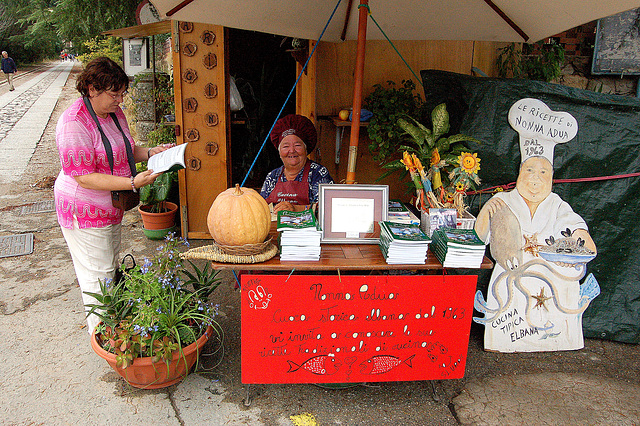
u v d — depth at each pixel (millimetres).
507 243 3104
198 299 2742
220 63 4516
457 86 3248
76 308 3566
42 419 2418
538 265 3113
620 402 2650
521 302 3113
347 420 2482
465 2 3141
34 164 8148
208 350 3066
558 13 2818
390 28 3588
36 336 3180
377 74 4539
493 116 3107
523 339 3121
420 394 2703
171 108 5637
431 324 2449
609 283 3205
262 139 7148
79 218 2775
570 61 5270
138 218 5621
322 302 2338
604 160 3084
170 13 3111
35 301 3654
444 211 2529
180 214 5016
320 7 3318
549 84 3062
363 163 4754
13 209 5867
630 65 5031
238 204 2199
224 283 4027
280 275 2273
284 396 2652
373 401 2635
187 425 2412
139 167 5129
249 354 2389
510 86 3074
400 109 4191
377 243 2541
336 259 2314
